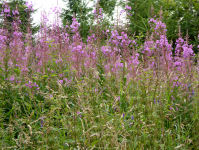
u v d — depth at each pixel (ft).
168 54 11.70
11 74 11.51
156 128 7.20
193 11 29.66
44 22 14.90
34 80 11.09
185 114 9.39
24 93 10.35
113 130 5.86
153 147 6.86
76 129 6.45
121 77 11.26
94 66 12.07
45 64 12.23
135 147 6.70
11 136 7.57
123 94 10.02
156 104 8.34
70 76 12.60
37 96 10.39
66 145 6.71
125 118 8.38
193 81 10.05
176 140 7.54
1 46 13.91
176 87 10.53
